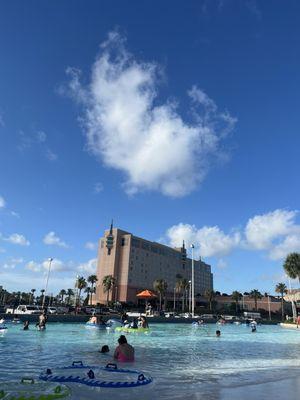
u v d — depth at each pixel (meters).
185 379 10.91
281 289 118.44
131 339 25.72
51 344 20.02
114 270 134.62
